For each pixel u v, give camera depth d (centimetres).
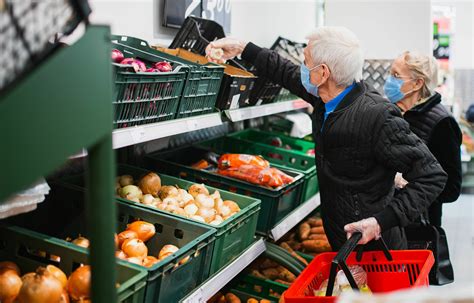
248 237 262
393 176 251
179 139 373
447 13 804
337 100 248
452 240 578
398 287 232
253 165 297
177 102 237
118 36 259
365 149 239
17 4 86
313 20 596
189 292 209
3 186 77
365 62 489
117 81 194
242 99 299
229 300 298
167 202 248
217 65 262
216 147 387
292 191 319
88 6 99
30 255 191
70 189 229
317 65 245
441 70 813
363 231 219
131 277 175
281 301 267
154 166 310
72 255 179
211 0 361
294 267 296
